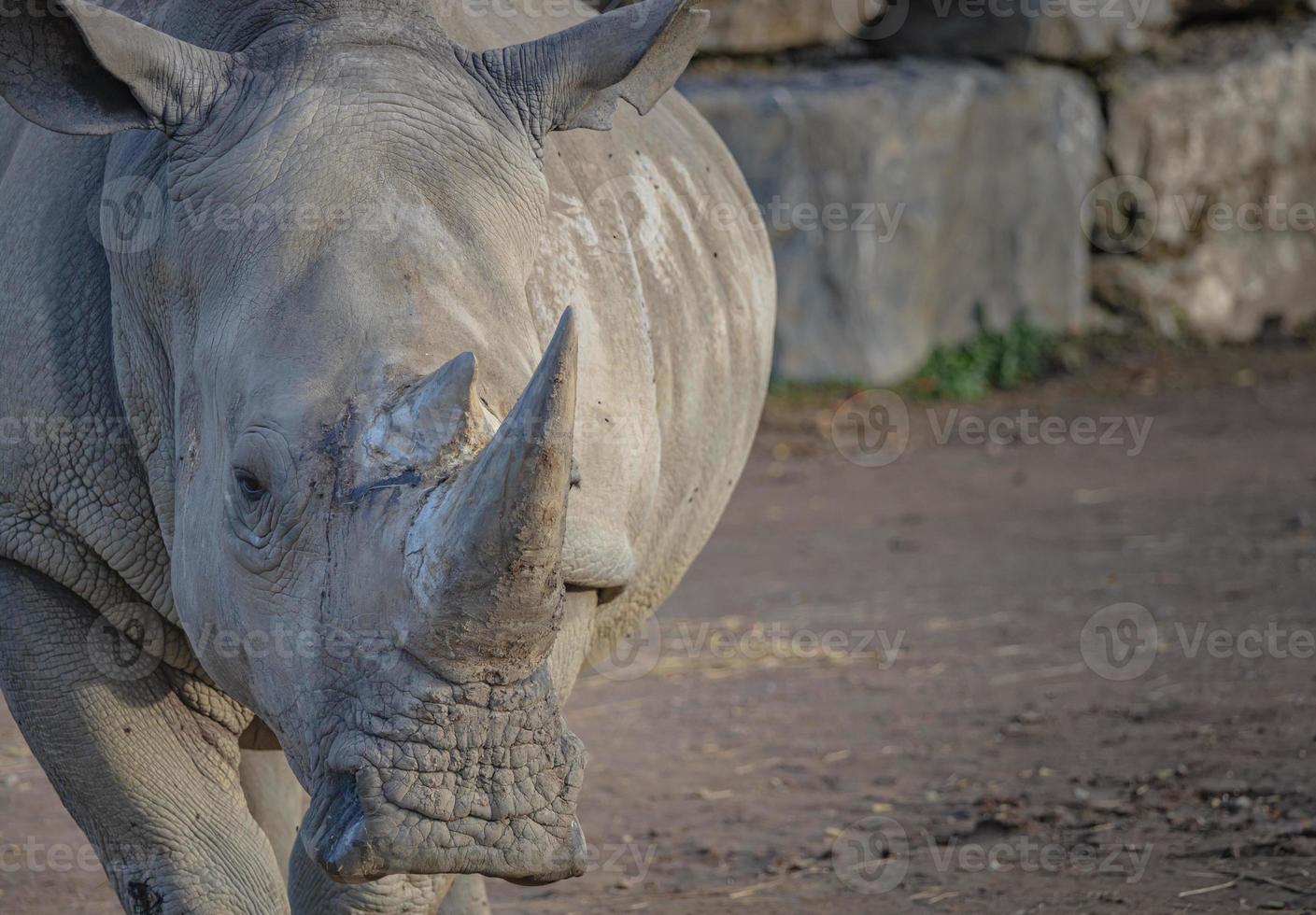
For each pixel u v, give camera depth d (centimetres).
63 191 1177
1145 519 3281
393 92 1033
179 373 1049
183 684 1188
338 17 1071
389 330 936
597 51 1085
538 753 879
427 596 846
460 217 1003
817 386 4878
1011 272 5175
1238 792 1709
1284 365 5069
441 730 861
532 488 813
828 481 3984
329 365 930
